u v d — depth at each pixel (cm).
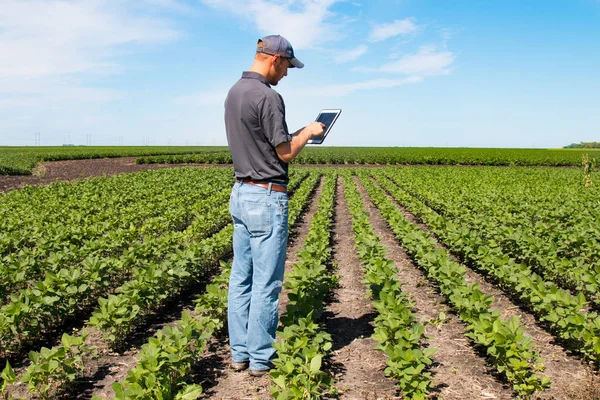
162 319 607
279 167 418
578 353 493
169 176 2511
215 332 541
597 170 3812
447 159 4681
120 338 514
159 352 404
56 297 525
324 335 448
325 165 4584
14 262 655
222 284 633
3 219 1120
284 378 381
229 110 414
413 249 860
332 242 1090
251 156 409
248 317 451
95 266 633
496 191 1775
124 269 713
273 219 416
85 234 967
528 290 612
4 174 2967
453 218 1295
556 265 702
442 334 551
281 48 412
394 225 1078
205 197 1753
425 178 2523
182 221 1259
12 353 508
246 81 409
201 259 753
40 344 532
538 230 930
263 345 436
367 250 776
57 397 412
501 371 427
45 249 812
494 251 755
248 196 414
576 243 845
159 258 803
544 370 453
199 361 480
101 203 1455
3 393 392
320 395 397
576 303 506
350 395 412
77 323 592
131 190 1845
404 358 405
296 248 1026
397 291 582
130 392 352
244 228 436
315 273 586
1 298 601
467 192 1727
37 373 391
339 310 633
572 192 1728
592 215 1152
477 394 413
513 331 444
